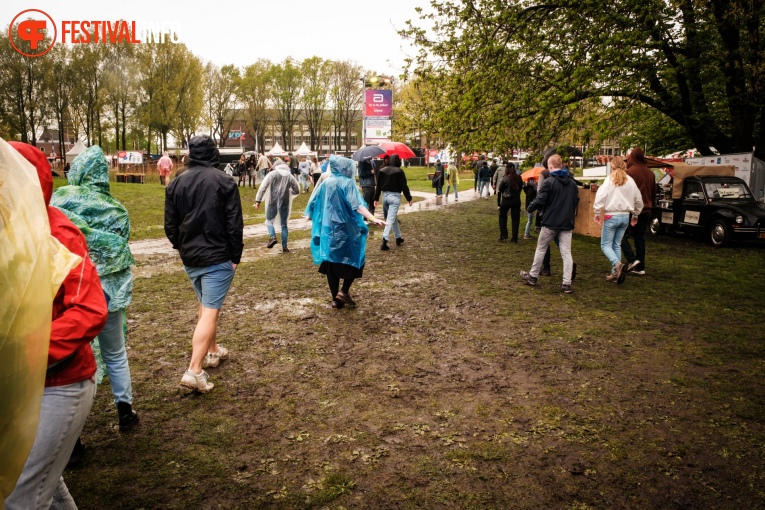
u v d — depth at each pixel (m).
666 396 4.30
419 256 10.82
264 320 6.44
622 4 13.30
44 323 1.61
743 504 2.95
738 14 13.36
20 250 1.57
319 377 4.73
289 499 3.01
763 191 15.34
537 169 13.30
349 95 82.19
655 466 3.32
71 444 2.08
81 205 3.64
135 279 8.72
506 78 14.61
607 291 7.86
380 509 2.93
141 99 52.31
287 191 11.11
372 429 3.80
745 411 4.03
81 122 55.28
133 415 3.84
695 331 5.95
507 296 7.55
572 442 3.61
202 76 55.34
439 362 5.06
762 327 6.09
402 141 17.12
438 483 3.16
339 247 6.65
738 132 16.00
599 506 2.94
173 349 5.44
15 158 1.70
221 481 3.18
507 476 3.22
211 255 4.30
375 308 6.95
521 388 4.48
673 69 14.25
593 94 13.84
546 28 14.43
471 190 33.72
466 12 14.38
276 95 83.50
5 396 1.49
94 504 2.95
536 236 13.77
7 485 1.55
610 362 5.04
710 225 12.80
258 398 4.31
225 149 54.69
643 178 8.91
